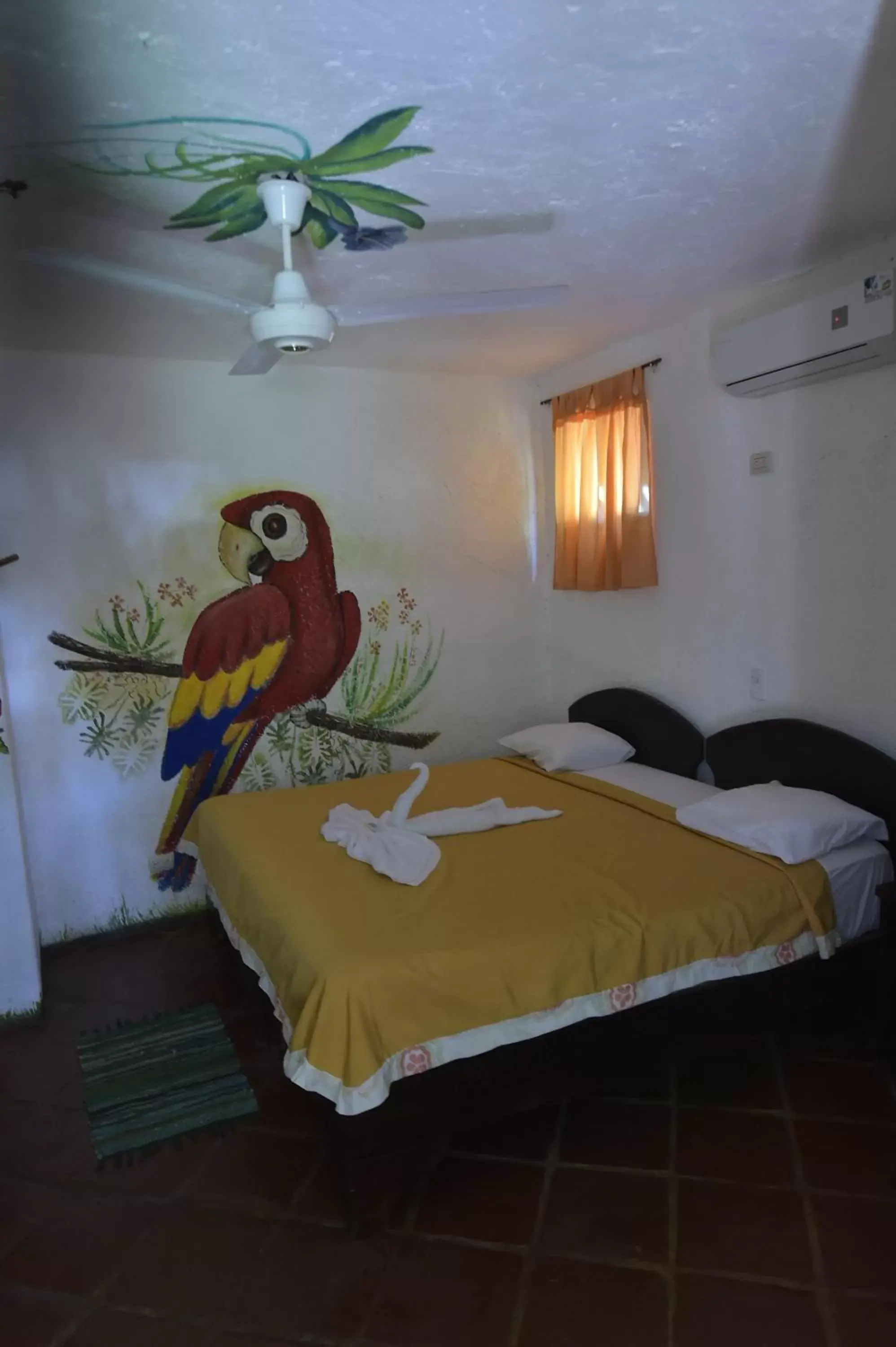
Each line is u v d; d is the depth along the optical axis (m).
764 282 2.81
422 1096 1.94
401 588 3.92
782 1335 1.64
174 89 1.46
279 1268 1.84
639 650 3.66
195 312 2.70
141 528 3.38
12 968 2.82
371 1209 1.92
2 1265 1.87
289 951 2.08
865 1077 2.40
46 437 3.20
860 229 2.34
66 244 2.16
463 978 1.94
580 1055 2.13
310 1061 1.80
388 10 1.28
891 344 2.37
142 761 3.48
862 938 2.49
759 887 2.31
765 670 3.05
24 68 1.38
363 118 1.59
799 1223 1.90
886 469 2.57
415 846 2.60
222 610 3.54
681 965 2.16
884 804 2.57
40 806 3.33
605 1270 1.80
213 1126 2.30
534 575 4.23
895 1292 1.72
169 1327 1.71
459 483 4.00
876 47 1.46
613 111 1.63
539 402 4.14
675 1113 2.29
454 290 2.69
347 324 2.12
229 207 1.96
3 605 3.20
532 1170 2.10
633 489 3.47
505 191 1.96
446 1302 1.74
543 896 2.26
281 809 3.13
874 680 2.67
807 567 2.86
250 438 3.54
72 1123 2.34
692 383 3.22
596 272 2.61
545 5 1.29
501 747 4.24
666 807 2.96
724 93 1.58
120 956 3.33
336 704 3.83
